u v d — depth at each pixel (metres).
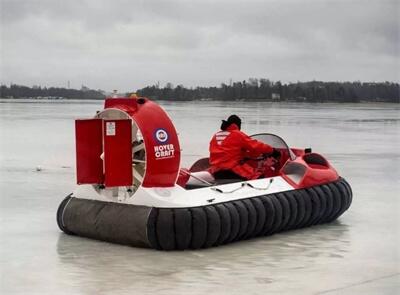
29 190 11.91
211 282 6.25
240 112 71.38
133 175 7.75
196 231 7.30
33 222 8.98
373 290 6.04
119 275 6.45
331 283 6.26
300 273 6.60
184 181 8.59
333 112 78.44
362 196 11.66
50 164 16.36
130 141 7.52
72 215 7.96
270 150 8.70
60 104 122.06
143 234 7.28
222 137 8.70
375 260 7.15
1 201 10.69
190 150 20.38
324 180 9.16
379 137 28.80
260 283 6.23
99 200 7.90
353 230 8.78
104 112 7.93
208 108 96.06
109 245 7.66
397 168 16.31
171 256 7.18
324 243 7.95
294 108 104.94
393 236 8.38
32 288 6.03
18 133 28.22
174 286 6.11
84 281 6.25
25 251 7.36
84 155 7.63
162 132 7.60
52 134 27.72
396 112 82.44
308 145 23.83
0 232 8.34
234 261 7.04
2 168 15.42
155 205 7.36
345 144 24.53
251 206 7.89
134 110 7.62
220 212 7.50
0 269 6.64
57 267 6.73
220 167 8.61
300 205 8.52
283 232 8.62
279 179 8.69
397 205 10.71
